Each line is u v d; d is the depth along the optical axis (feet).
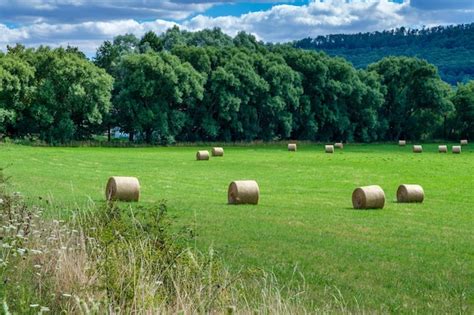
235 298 33.42
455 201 114.93
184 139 359.05
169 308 30.35
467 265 57.00
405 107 435.53
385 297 44.80
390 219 88.17
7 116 293.64
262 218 84.38
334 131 414.00
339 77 408.46
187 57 363.76
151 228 39.27
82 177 144.05
